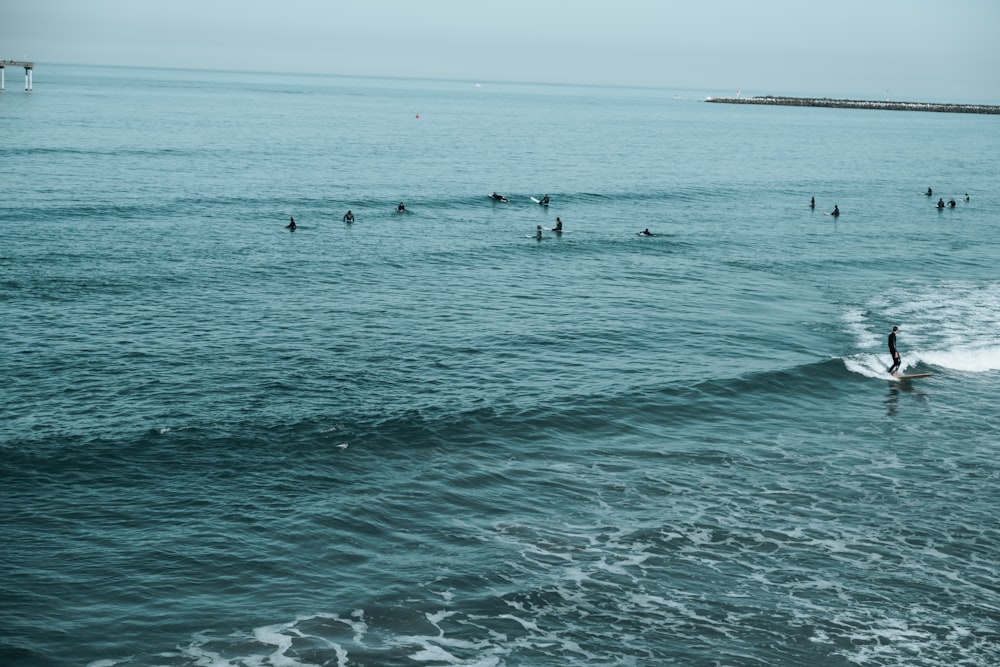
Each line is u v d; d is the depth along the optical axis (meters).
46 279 52.03
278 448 30.81
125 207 76.44
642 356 42.22
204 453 30.22
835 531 26.50
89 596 21.86
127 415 33.19
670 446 32.41
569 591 23.02
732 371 40.06
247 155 122.12
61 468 28.67
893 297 55.47
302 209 80.88
